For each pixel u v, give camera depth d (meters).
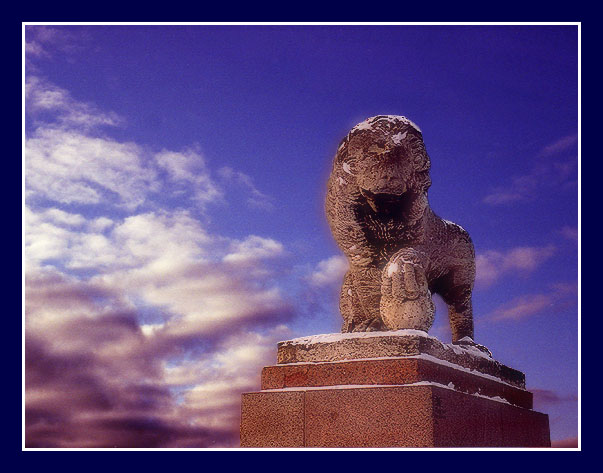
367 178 5.27
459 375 5.27
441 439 4.76
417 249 5.57
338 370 5.06
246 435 5.17
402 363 4.88
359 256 5.55
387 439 4.77
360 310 5.62
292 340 5.38
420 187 5.44
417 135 5.45
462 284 6.32
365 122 5.45
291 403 5.08
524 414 6.12
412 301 5.19
